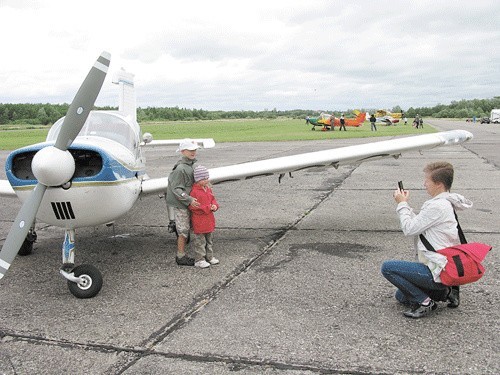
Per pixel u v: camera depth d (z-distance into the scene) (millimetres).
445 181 3137
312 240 5363
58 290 4027
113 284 4117
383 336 2967
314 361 2693
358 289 3793
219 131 42156
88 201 3875
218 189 9336
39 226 6535
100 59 3742
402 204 3268
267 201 7957
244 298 3680
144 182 5102
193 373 2615
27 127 78250
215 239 5527
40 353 2910
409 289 3150
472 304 3426
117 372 2656
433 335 2961
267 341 2953
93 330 3203
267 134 33250
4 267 3674
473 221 6031
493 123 71062
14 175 4008
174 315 3408
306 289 3828
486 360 2645
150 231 6039
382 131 35312
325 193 8609
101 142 4418
